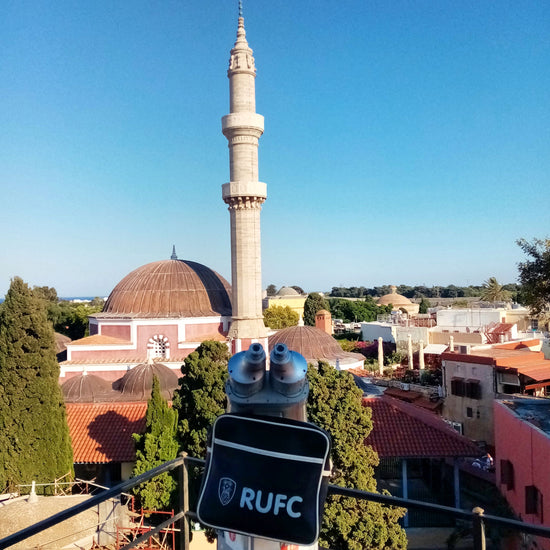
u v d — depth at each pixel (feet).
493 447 103.91
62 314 273.54
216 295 138.82
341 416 67.05
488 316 181.37
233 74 129.80
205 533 74.74
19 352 79.87
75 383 113.39
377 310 369.30
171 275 138.00
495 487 86.53
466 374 113.29
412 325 208.95
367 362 184.85
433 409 119.24
